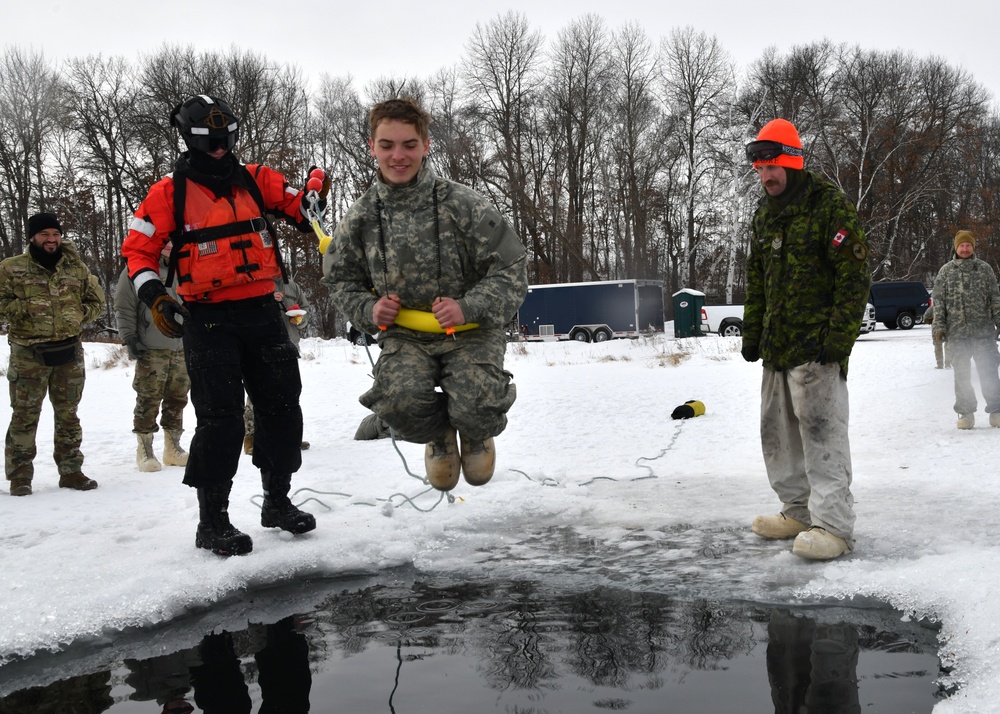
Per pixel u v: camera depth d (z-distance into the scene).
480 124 49.88
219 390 4.58
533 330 37.78
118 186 47.72
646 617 3.66
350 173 52.75
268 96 49.72
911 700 2.80
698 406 10.57
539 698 2.87
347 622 3.73
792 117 50.19
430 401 4.18
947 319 8.88
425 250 4.13
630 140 50.94
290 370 4.87
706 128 52.62
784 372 4.62
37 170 48.47
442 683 3.03
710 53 51.62
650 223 54.69
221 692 3.04
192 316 4.63
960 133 51.94
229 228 4.57
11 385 6.67
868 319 32.69
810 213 4.44
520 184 48.75
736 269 56.44
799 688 2.91
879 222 48.88
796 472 4.75
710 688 2.93
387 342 4.27
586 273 56.59
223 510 4.65
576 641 3.40
